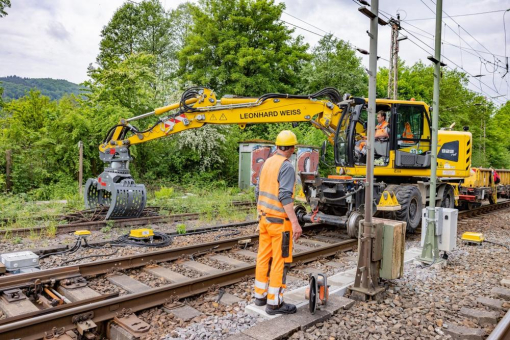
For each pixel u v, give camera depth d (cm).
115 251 697
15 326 351
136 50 3494
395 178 1070
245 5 2684
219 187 1948
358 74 2948
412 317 443
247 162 1906
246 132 2319
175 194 1509
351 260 720
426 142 1009
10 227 855
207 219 1042
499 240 927
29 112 2725
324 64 2925
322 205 973
